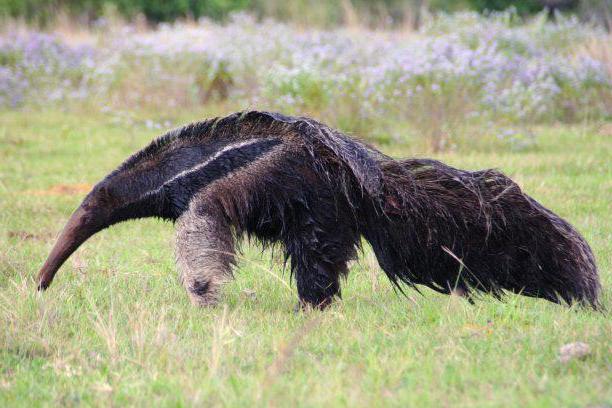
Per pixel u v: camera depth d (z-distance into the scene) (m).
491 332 15.34
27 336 15.66
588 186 30.59
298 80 41.56
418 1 85.94
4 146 41.34
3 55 58.06
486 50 48.94
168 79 51.28
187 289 17.59
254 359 14.30
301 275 17.47
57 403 12.64
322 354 14.62
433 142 38.62
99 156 39.09
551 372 13.12
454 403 11.85
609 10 73.69
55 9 79.31
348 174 16.88
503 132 38.94
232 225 17.50
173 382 13.11
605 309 16.53
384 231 17.12
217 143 17.33
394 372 13.09
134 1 81.88
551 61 48.25
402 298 18.70
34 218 28.33
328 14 82.25
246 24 61.75
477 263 16.83
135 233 26.23
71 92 52.66
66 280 20.45
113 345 14.82
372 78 40.81
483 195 16.58
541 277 16.52
